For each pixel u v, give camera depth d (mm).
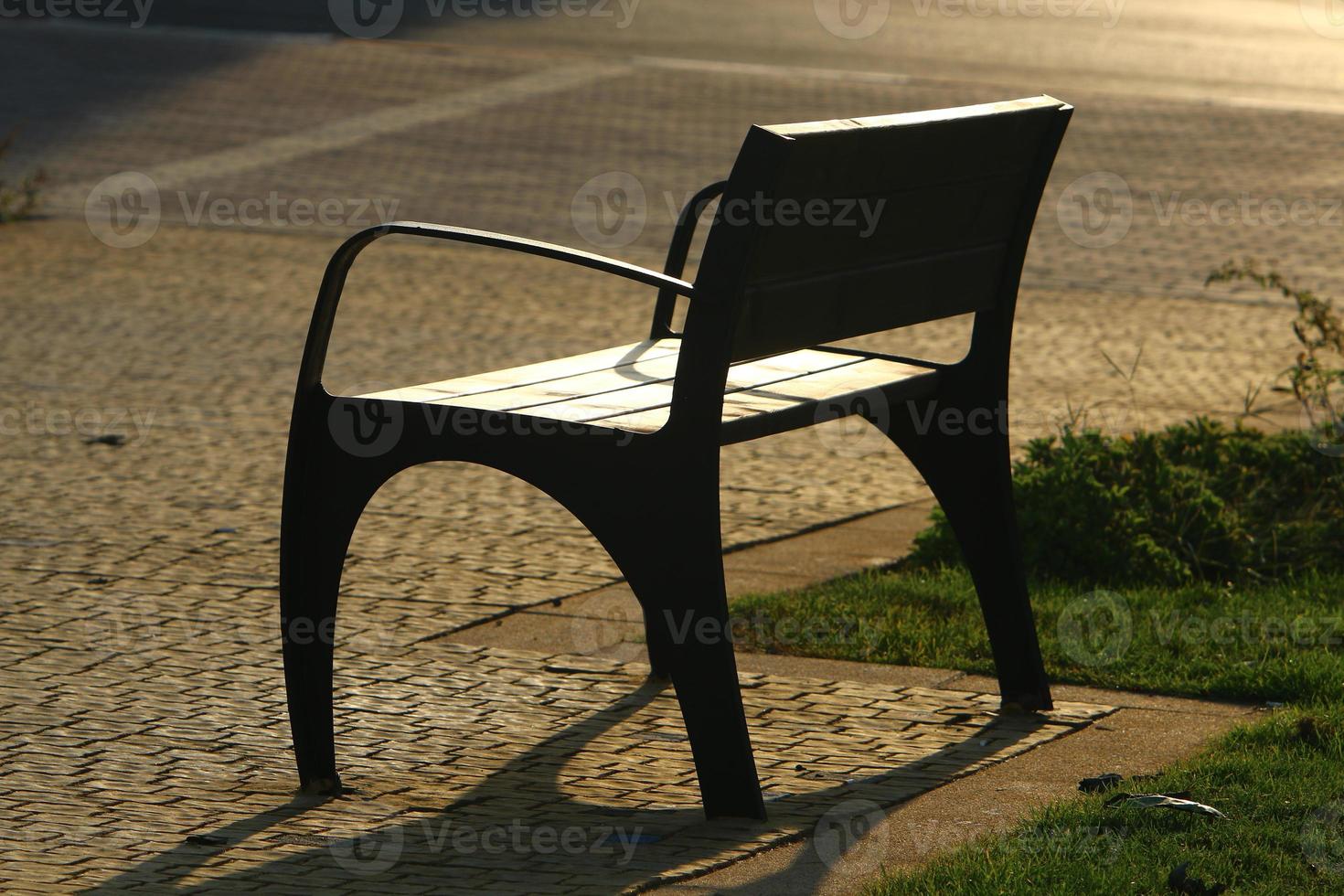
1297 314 21219
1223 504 11906
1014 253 8883
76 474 14102
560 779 7969
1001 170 8508
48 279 22688
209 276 23047
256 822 7383
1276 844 6777
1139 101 38062
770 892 6555
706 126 34719
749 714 8820
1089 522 11414
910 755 8211
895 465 15055
